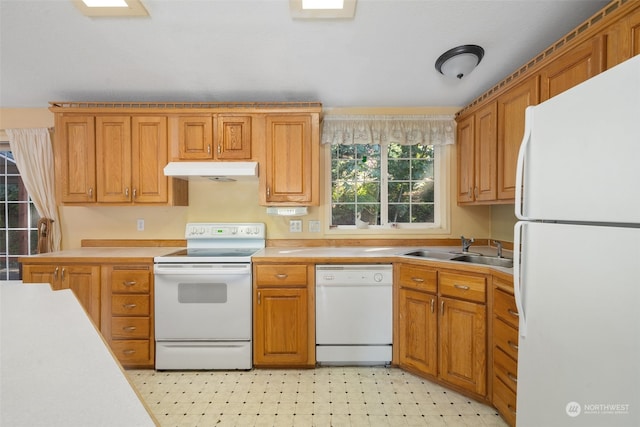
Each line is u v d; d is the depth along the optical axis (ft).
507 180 6.48
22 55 7.07
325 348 7.32
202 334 7.22
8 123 8.82
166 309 7.19
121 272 7.24
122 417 1.76
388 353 7.33
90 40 6.72
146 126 8.01
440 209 9.33
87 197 7.99
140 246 9.08
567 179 3.15
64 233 9.06
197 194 9.14
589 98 2.89
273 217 9.18
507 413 5.38
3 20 6.24
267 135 8.07
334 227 9.43
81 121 7.97
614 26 4.17
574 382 3.05
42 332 3.00
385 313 7.31
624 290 2.58
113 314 7.24
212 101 8.55
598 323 2.81
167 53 7.05
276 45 6.85
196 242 8.84
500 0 5.74
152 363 7.26
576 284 3.03
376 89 8.22
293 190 8.09
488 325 5.94
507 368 5.41
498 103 6.78
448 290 6.44
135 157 8.00
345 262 7.29
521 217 3.83
